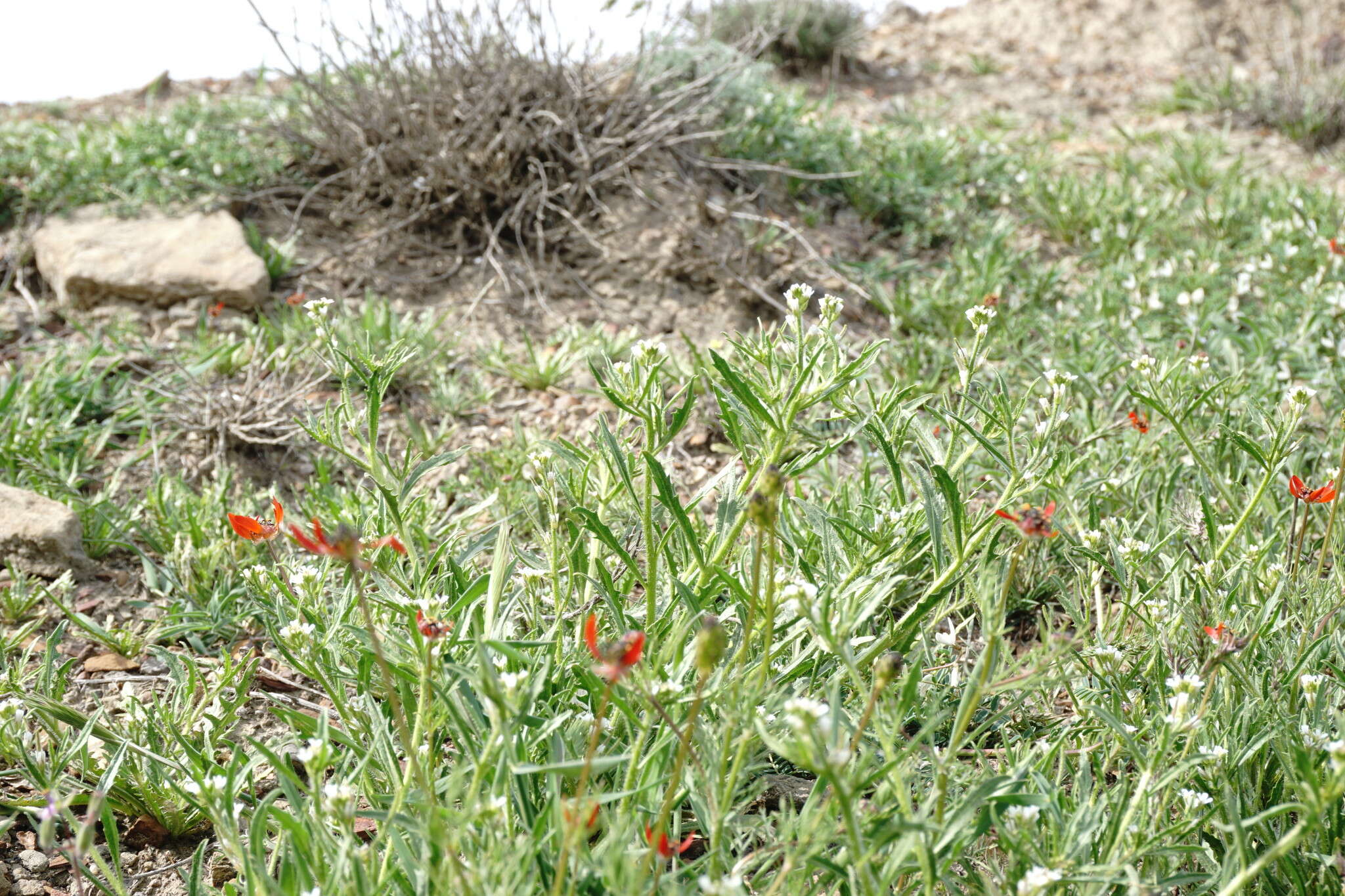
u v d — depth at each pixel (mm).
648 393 2172
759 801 2268
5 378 4484
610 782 2088
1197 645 2439
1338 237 6152
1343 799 1928
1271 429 2633
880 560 2295
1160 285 5508
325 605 2373
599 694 2025
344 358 2367
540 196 5590
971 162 7359
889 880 1601
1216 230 6484
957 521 2113
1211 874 1856
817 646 2188
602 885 1712
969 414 2578
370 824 2285
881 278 5805
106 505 3596
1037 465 2285
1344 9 11953
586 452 2445
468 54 5797
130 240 5234
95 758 2471
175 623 3098
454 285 5418
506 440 4191
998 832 1800
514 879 1637
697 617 2010
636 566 2191
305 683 2836
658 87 6320
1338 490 2559
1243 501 3260
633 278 5480
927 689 2408
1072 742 2334
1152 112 9852
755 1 10172
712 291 5480
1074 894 1833
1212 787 2066
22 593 3119
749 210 6039
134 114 7504
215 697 2510
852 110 9094
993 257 5680
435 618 1882
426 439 2367
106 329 4809
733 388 2105
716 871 1635
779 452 2178
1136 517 3318
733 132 6484
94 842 2357
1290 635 2516
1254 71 11008
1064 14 12203
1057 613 3105
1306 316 4684
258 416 4051
